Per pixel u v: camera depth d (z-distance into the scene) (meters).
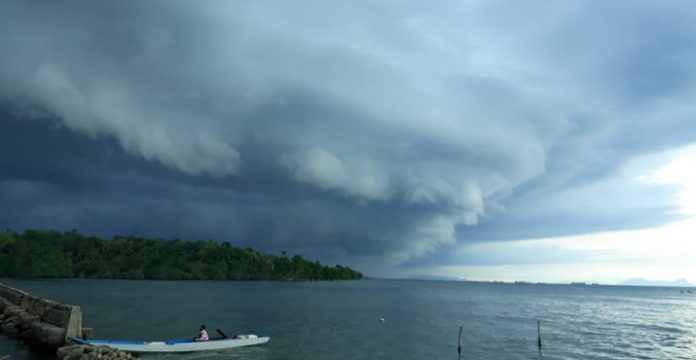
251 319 78.19
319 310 101.56
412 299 163.62
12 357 34.50
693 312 139.75
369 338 59.34
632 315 120.38
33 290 123.75
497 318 97.44
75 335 36.75
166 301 109.56
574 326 85.62
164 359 41.03
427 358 46.84
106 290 140.62
